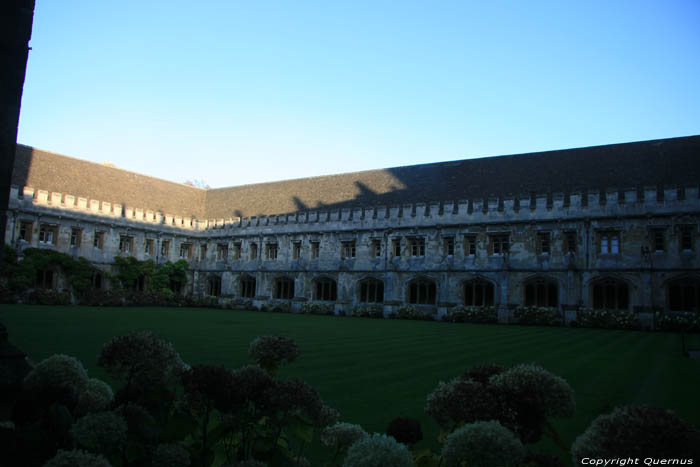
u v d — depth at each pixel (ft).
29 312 80.33
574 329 86.74
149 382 10.94
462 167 127.13
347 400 25.22
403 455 8.47
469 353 45.37
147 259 139.33
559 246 101.60
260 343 13.43
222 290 144.77
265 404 10.65
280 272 135.74
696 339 66.69
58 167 132.05
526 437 10.15
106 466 8.03
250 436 11.26
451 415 10.05
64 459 7.77
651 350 51.88
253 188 161.89
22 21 17.83
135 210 137.18
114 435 9.05
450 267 111.65
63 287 119.96
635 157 106.11
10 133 17.53
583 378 33.42
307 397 10.82
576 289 98.37
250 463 9.61
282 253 136.98
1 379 18.19
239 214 153.58
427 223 115.85
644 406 7.91
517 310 100.78
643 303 92.22
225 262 146.82
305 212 134.31
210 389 10.24
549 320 96.78
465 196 117.91
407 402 24.93
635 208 95.25
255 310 133.59
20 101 17.74
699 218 89.81
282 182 157.17
